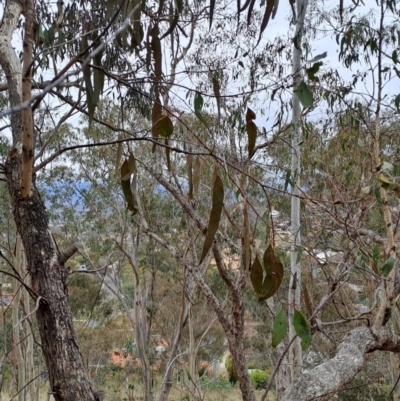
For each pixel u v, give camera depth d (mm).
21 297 6082
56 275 1584
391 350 2600
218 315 2436
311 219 4113
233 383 11305
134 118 5742
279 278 1318
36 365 8969
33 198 1630
